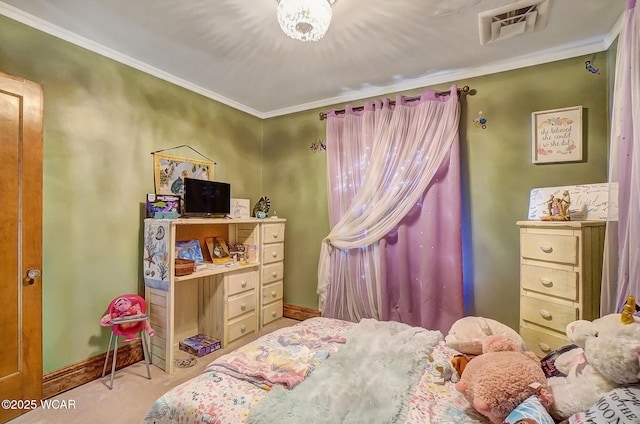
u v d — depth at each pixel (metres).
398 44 2.25
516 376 0.95
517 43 2.24
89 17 1.95
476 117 2.64
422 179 2.67
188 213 2.69
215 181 3.16
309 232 3.51
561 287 1.82
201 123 3.06
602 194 2.01
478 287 2.62
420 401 1.12
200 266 2.74
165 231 2.32
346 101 3.27
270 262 3.30
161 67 2.62
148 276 2.45
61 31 2.06
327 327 1.88
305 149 3.54
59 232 2.07
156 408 1.16
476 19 1.96
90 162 2.23
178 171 2.83
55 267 2.05
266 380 1.22
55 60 2.05
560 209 1.99
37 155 1.92
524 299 2.05
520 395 0.91
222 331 2.76
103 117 2.30
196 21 1.98
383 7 1.83
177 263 2.42
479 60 2.50
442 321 2.62
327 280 3.13
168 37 2.17
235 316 2.86
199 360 2.51
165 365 2.34
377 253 2.87
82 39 2.17
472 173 2.65
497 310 2.55
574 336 1.02
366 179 2.94
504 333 1.40
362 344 1.54
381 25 2.02
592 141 2.24
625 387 0.84
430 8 1.84
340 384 1.18
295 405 1.06
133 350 2.45
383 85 3.01
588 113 2.26
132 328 2.16
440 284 2.64
